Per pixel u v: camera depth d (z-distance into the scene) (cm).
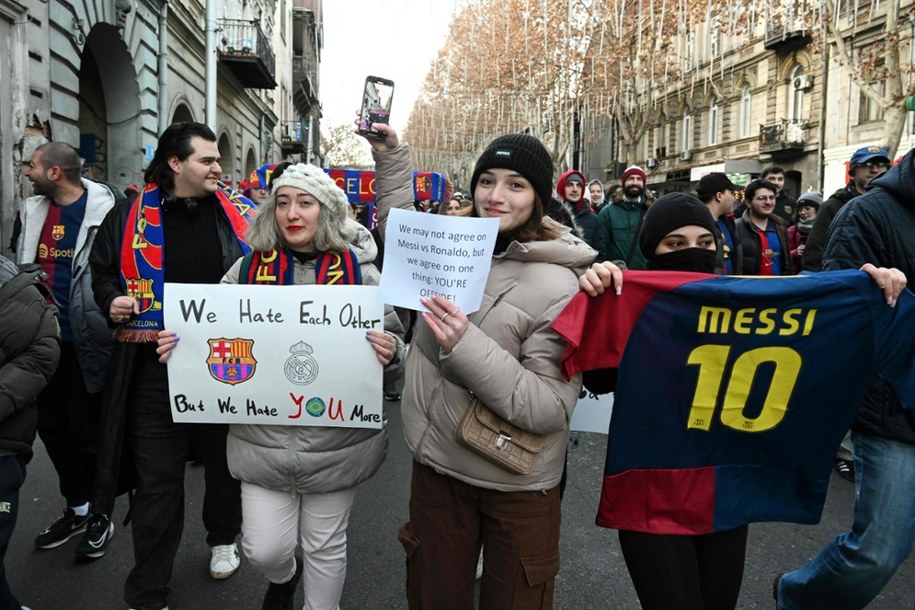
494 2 2177
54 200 374
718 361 208
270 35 3195
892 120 1312
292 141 4041
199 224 308
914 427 229
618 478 212
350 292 244
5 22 774
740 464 214
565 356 195
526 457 197
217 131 2067
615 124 3186
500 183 210
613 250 728
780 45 2442
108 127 1273
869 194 255
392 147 256
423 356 215
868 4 1469
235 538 338
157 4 1362
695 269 225
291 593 276
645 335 206
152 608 286
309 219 253
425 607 208
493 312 203
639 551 212
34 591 318
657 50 1778
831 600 249
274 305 246
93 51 1180
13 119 785
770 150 2547
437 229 200
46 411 364
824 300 207
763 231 587
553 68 2083
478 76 2644
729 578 221
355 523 393
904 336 209
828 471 213
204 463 321
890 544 234
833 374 209
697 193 540
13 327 241
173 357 252
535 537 202
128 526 392
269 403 248
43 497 434
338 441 250
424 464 210
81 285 356
